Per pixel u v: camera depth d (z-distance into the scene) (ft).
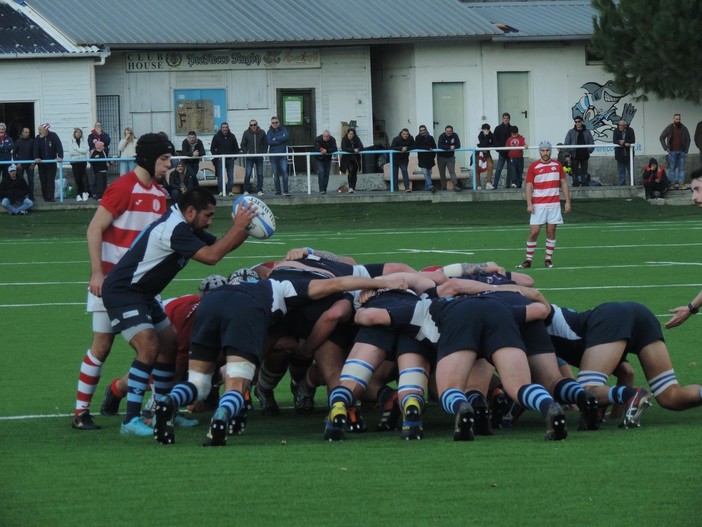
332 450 56.18
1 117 282.56
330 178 298.76
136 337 61.00
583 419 59.98
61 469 52.54
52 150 246.68
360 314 60.13
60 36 285.02
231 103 302.86
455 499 46.11
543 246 187.11
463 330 58.03
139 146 63.52
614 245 187.32
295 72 305.94
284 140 262.26
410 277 62.39
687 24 287.89
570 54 322.14
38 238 216.13
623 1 295.48
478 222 245.65
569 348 63.46
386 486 48.37
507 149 269.03
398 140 268.00
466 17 315.37
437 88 316.40
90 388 63.93
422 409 59.52
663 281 135.13
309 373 68.33
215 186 260.42
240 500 46.42
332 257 66.08
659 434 58.80
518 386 57.57
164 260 61.11
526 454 54.08
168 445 58.08
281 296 60.39
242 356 58.18
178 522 43.45
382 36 302.04
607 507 44.68
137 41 287.28
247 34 297.53
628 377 64.54
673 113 324.39
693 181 61.67
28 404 72.38
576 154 279.28
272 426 65.00
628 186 272.72
